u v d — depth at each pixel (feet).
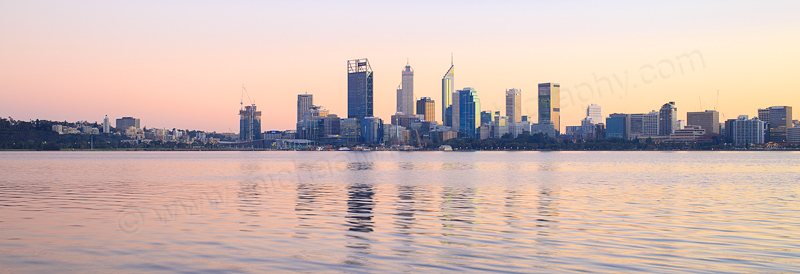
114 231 142.00
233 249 120.57
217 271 103.76
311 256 114.21
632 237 133.18
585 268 103.96
